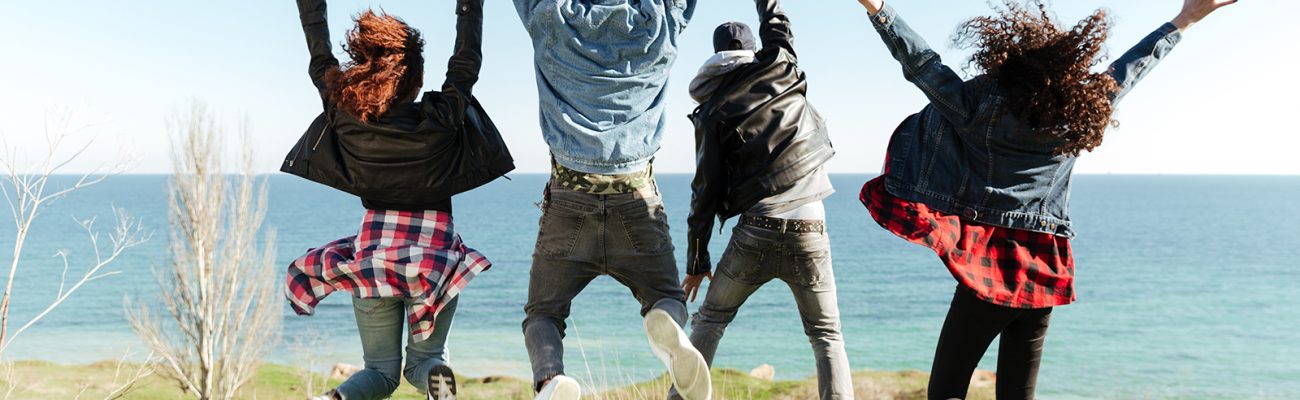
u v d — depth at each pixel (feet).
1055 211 9.53
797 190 9.83
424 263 9.34
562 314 9.55
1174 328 154.71
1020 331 9.80
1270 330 152.15
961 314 9.61
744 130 9.57
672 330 8.75
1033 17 9.07
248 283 62.75
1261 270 244.22
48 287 186.09
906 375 61.72
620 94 9.00
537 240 9.65
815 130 10.03
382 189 9.34
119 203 524.93
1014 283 9.32
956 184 9.50
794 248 9.80
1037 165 9.27
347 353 113.29
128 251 241.14
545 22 8.94
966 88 9.25
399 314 10.13
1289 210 547.90
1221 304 183.42
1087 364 123.13
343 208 507.30
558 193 9.34
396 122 9.04
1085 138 8.82
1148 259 272.10
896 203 9.70
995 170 9.30
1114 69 9.27
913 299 184.65
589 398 21.61
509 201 608.60
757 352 120.26
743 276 10.11
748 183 9.73
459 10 9.41
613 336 123.95
